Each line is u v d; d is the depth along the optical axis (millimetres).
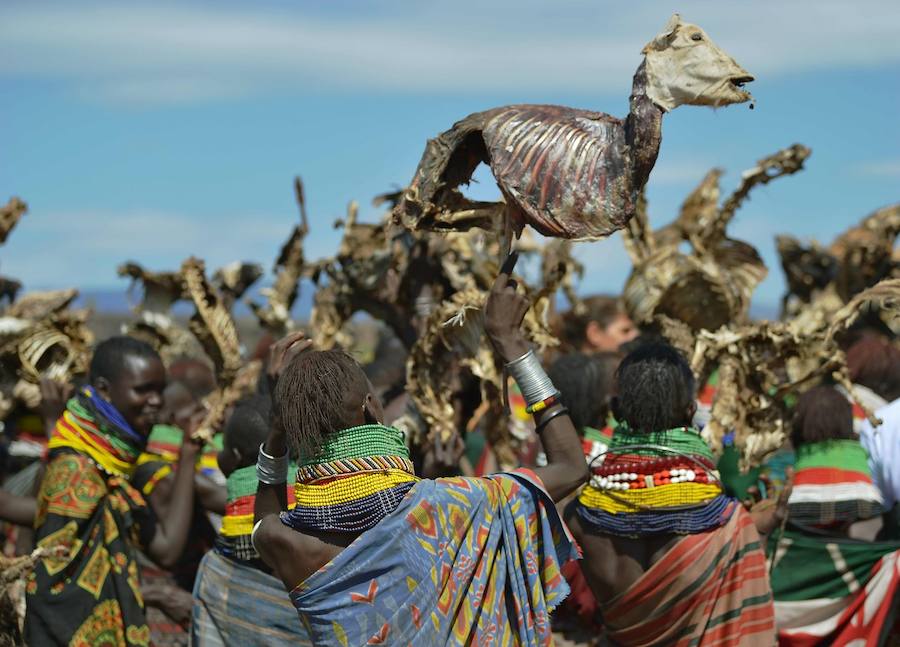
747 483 10883
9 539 13680
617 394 9477
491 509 6949
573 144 7055
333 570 6633
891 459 12344
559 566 7289
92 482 10281
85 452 10414
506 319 7320
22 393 14375
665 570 9039
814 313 18953
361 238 13562
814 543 11125
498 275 7336
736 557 9055
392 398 12555
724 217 14016
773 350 10625
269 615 9375
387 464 6832
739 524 9117
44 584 10070
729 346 10656
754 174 13633
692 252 14203
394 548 6633
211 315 11898
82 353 13422
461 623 6758
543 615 6984
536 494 7121
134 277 16062
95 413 10508
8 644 10445
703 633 9047
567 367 11945
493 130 7188
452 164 7562
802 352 10594
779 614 11125
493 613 6871
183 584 12141
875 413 12719
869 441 12539
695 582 8984
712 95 6719
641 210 15172
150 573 12688
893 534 12133
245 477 9617
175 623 12125
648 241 15242
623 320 18797
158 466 11570
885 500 12406
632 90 6887
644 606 9172
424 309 13023
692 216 16250
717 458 10508
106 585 10266
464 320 10602
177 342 18500
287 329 16844
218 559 9664
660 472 9117
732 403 10617
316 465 6852
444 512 6781
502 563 6949
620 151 6969
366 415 6949
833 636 11016
